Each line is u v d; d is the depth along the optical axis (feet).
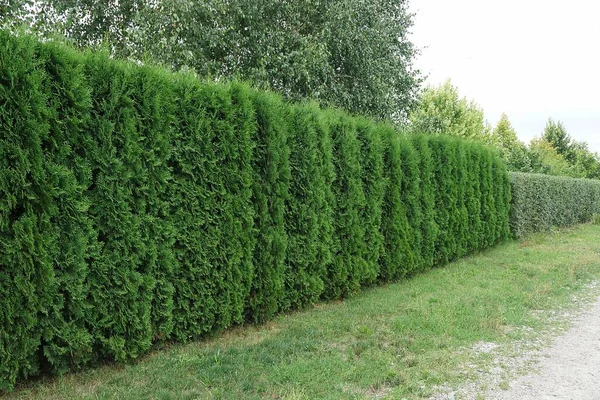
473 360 14.83
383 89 42.22
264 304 18.72
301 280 20.51
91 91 12.84
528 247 43.73
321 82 38.29
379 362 14.16
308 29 37.93
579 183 69.21
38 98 11.51
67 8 31.27
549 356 15.43
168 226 14.80
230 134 16.99
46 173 11.82
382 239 26.21
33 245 11.36
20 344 11.43
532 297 23.29
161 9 30.35
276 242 18.78
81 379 12.72
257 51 35.01
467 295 23.41
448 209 33.91
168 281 15.06
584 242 48.06
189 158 15.80
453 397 12.14
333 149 23.44
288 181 19.57
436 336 16.98
